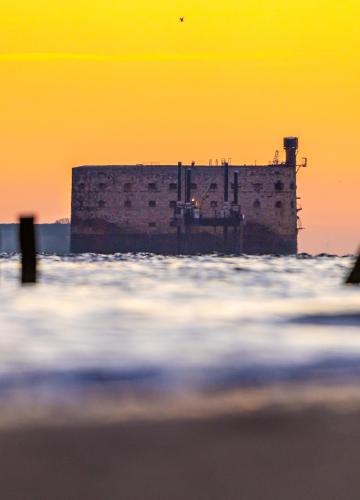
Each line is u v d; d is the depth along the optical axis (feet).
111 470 107.14
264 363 170.60
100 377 154.71
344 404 135.64
